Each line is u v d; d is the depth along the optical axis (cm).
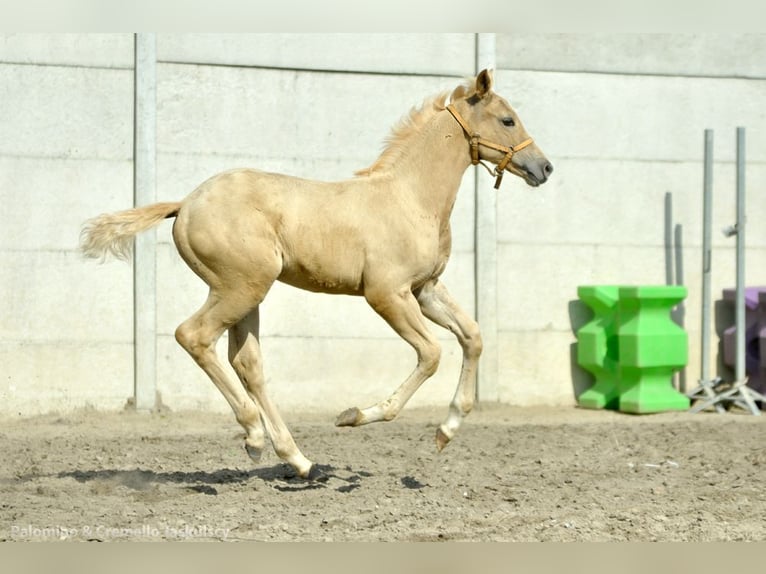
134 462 980
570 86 1449
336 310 1373
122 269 1320
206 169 1349
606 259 1458
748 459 997
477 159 867
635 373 1373
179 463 980
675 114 1480
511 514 764
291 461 844
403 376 1388
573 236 1447
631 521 744
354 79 1391
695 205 1484
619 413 1373
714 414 1359
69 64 1309
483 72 852
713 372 1481
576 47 1450
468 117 860
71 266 1305
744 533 715
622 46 1463
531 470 948
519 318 1427
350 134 1389
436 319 866
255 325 837
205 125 1349
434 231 834
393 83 1402
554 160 1443
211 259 794
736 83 1498
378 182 834
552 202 1441
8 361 1283
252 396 841
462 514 764
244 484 870
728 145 1495
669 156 1478
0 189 1286
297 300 1362
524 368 1428
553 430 1188
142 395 1316
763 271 1497
